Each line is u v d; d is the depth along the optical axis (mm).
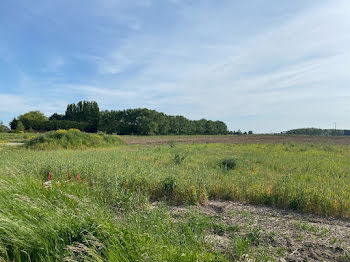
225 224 3797
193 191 5121
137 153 12891
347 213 4359
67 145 18062
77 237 3131
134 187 5637
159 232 3066
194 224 3461
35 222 3471
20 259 2889
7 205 3928
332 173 7594
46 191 4742
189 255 2492
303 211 4598
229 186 5703
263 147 18375
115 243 2826
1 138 31656
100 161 8594
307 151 14875
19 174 5977
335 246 3094
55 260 2818
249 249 2947
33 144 17594
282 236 3361
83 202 3869
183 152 13352
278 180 6113
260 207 4832
